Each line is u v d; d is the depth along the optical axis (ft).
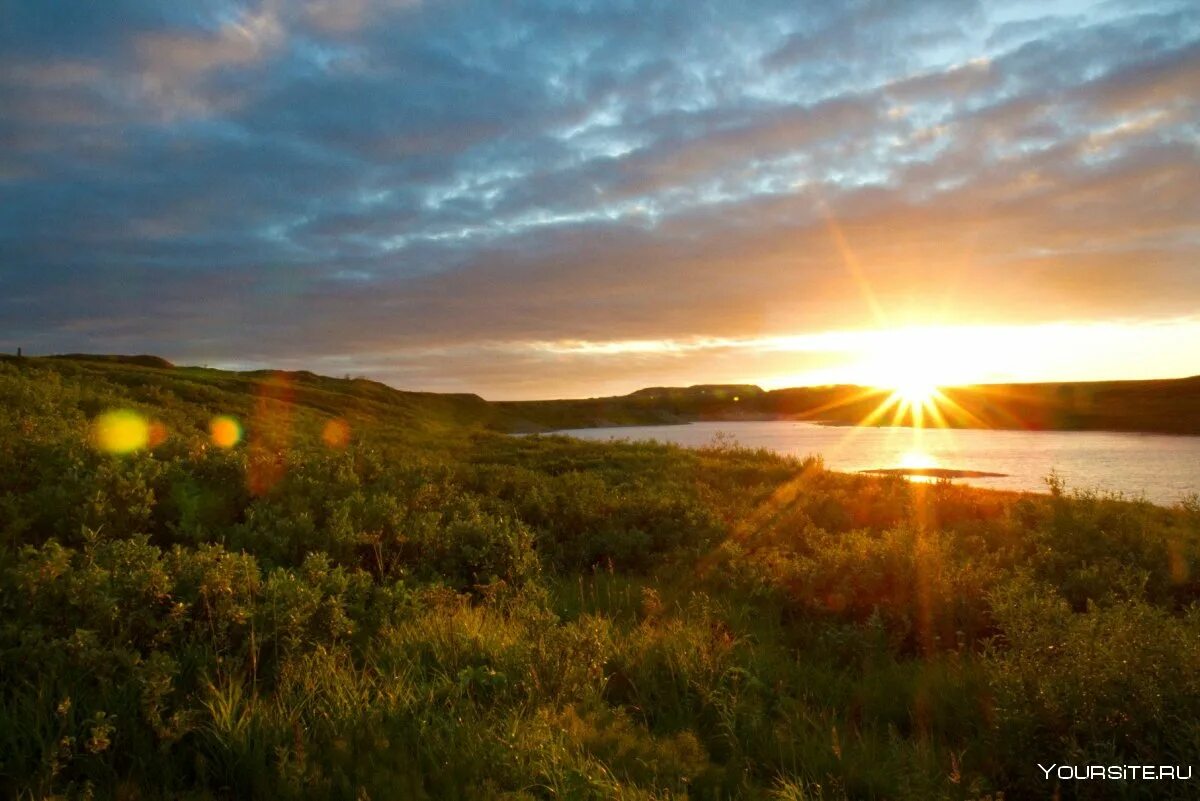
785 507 40.68
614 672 16.98
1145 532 32.32
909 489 47.70
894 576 22.34
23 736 11.76
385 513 26.03
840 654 19.13
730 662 17.21
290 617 15.94
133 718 12.57
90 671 13.30
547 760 12.40
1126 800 11.68
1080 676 13.19
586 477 49.75
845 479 55.62
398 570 23.97
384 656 16.61
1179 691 12.76
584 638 16.57
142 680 12.73
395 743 12.91
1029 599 18.90
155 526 23.75
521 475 46.65
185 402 95.35
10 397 50.26
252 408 106.93
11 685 13.17
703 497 45.34
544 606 21.89
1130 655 13.44
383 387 306.14
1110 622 15.28
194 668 14.39
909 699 16.17
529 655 16.08
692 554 29.35
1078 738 12.75
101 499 22.15
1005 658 16.08
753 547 30.96
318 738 13.03
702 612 21.06
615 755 13.03
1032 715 12.92
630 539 30.68
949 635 20.11
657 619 21.34
